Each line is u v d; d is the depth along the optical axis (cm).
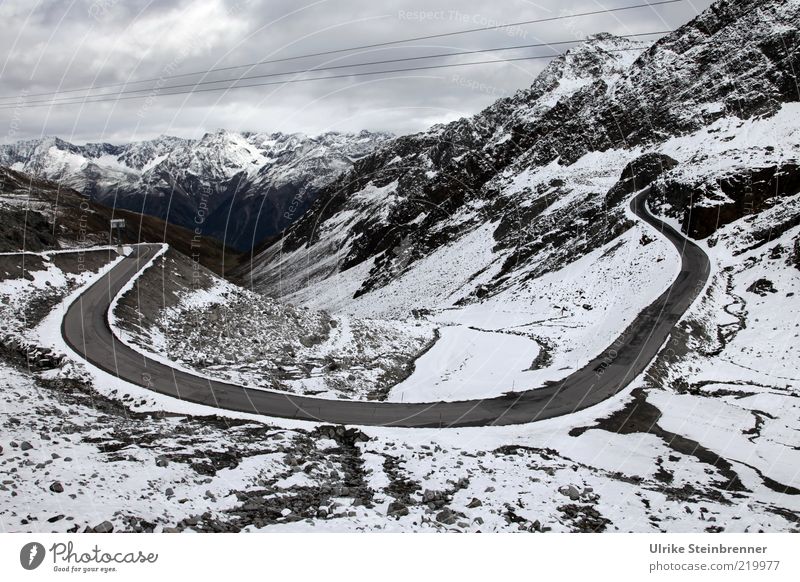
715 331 5419
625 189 10950
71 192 12650
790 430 3061
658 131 13912
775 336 5156
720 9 15438
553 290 8225
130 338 3769
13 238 5106
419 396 3709
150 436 2175
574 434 2855
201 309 5091
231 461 2020
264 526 1541
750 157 8294
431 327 6575
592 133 15662
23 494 1482
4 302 3934
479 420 3016
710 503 2103
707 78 13850
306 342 4878
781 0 13925
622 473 2414
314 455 2262
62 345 3438
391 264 18012
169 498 1627
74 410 2422
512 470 2247
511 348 5341
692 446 2753
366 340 5316
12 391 2447
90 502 1499
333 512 1697
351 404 3169
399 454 2345
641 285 6744
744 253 6875
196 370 3475
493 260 13150
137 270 5347
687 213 8106
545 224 12644
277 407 2953
